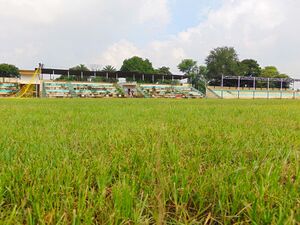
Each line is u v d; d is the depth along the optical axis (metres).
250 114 10.59
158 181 2.05
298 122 7.52
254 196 1.86
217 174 2.27
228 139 4.29
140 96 79.62
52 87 77.19
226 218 1.69
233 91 92.62
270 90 95.69
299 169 2.47
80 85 82.38
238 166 2.71
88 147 3.52
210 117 8.93
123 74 90.38
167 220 1.70
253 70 127.50
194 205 1.92
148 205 1.81
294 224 1.48
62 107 16.62
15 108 15.20
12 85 78.75
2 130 5.18
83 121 7.34
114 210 1.66
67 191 1.93
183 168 2.55
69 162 2.73
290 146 3.75
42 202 1.77
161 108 15.30
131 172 2.51
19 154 3.15
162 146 3.48
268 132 5.21
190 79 119.00
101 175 2.28
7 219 1.54
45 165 2.54
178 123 6.79
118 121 7.30
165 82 97.56
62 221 1.57
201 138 4.35
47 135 4.54
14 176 2.26
